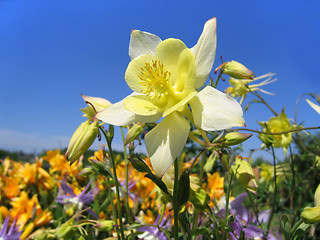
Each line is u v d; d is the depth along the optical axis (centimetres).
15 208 24
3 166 36
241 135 13
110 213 27
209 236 16
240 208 19
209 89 11
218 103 11
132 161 11
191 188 13
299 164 33
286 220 13
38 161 33
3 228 19
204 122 11
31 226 20
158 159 11
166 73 13
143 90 13
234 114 10
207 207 13
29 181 33
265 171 32
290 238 13
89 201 24
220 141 13
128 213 18
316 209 12
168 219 19
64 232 16
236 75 16
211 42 12
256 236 17
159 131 11
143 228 19
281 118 26
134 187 28
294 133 26
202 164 17
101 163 15
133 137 15
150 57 13
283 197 32
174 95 12
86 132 12
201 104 11
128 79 13
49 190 31
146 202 28
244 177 13
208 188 26
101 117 12
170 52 12
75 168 30
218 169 34
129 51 14
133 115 12
